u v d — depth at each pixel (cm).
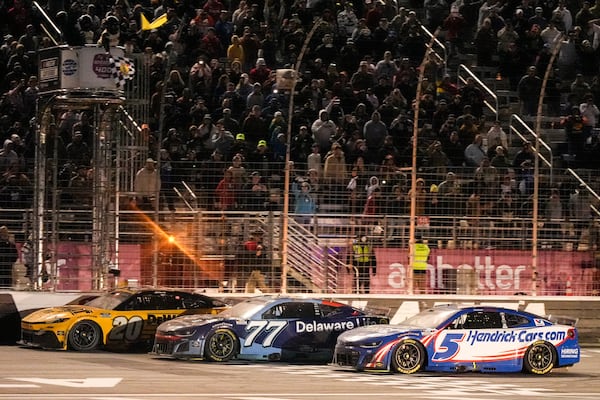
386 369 5297
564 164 8262
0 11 8844
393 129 8106
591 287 7044
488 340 5422
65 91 6356
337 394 4350
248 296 6638
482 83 8644
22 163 7200
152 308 6200
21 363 5350
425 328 5400
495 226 6950
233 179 6894
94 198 6531
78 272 6650
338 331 5872
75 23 8038
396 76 8475
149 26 7312
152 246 6644
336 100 8200
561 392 4659
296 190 6938
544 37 9050
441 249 6881
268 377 4991
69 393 4122
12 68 8394
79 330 6069
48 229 6712
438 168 7606
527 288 6969
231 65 8350
